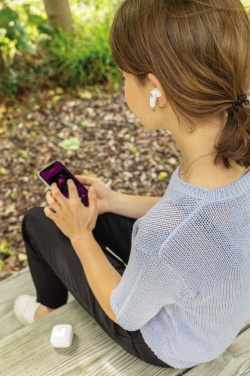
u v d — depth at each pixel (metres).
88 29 4.01
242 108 0.75
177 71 0.73
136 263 0.84
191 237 0.78
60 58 3.76
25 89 3.68
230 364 1.25
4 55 3.80
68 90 3.71
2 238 2.51
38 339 1.34
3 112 3.49
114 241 1.45
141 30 0.74
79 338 1.34
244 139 0.76
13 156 3.08
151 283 0.85
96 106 3.52
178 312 0.98
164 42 0.72
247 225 0.80
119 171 2.93
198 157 0.81
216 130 0.78
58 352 1.31
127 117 3.39
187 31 0.71
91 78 3.75
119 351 1.29
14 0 4.33
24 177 2.91
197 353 1.04
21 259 2.38
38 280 1.53
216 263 0.80
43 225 1.36
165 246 0.79
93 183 1.42
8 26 3.45
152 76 0.77
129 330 1.02
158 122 0.87
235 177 0.80
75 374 1.25
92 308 1.21
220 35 0.71
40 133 3.29
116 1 4.32
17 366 1.28
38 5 4.54
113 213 1.43
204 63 0.72
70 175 1.33
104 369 1.25
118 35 0.79
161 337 1.05
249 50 0.75
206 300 0.87
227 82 0.73
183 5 0.72
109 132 3.25
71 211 1.11
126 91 0.87
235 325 1.01
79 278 1.24
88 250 1.11
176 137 0.85
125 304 0.93
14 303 1.83
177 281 0.82
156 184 2.82
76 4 4.62
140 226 0.82
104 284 1.06
